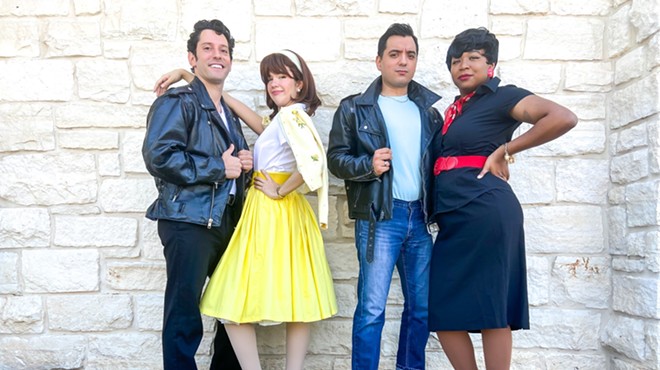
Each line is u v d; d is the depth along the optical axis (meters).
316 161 2.32
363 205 2.52
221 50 2.47
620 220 2.81
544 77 2.97
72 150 2.95
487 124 2.24
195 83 2.44
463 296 2.19
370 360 2.50
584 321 2.93
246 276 2.33
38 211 2.93
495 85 2.26
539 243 2.96
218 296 2.34
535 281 2.95
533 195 2.96
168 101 2.31
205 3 2.98
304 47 2.99
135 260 2.95
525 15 2.98
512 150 2.15
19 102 2.94
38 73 2.94
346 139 2.56
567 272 2.94
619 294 2.82
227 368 2.69
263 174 2.46
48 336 2.93
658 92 2.52
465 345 2.35
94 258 2.93
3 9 2.93
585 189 2.96
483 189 2.19
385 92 2.65
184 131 2.31
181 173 2.24
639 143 2.66
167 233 2.34
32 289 2.92
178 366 2.33
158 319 2.94
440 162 2.39
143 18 2.96
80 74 2.95
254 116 2.73
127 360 2.93
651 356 2.51
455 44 2.34
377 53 2.84
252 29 2.99
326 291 2.45
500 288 2.13
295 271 2.38
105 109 2.95
